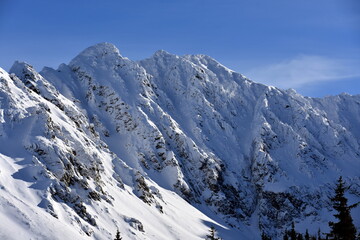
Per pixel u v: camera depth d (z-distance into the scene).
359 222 153.88
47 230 60.25
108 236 76.12
